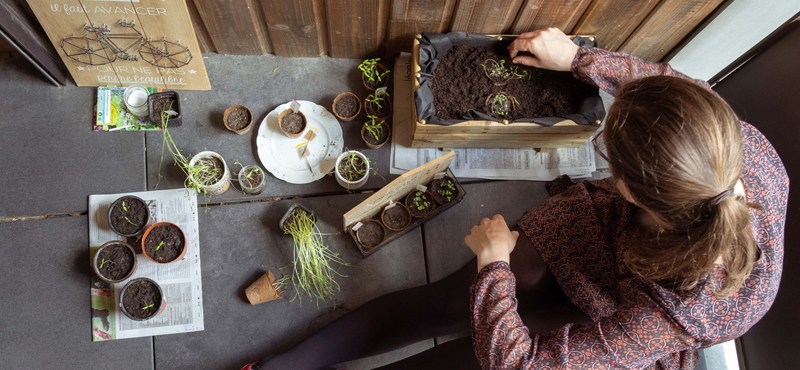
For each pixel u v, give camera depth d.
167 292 1.71
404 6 1.61
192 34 1.65
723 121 0.85
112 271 1.64
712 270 0.95
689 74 2.03
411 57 1.80
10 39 1.54
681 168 0.84
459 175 1.89
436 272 1.81
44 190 1.75
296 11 1.65
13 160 1.76
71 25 1.58
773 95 1.50
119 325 1.68
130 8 1.54
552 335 1.10
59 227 1.73
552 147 1.90
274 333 1.71
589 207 1.44
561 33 1.56
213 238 1.76
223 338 1.70
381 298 1.54
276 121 1.87
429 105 1.61
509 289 1.20
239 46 1.87
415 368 1.41
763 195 1.05
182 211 1.77
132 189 1.78
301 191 1.83
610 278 1.36
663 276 0.98
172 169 1.81
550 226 1.47
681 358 1.23
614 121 0.96
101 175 1.78
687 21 1.66
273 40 1.82
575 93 1.70
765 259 1.01
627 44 1.83
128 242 1.73
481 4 1.60
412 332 1.48
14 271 1.68
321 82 1.94
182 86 1.86
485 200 1.88
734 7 1.58
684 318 0.97
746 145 1.08
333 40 1.83
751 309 0.98
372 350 1.49
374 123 1.83
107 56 1.71
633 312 1.02
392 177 1.88
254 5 1.64
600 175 1.94
